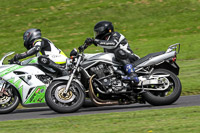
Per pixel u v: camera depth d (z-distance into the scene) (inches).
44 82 981.2
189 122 698.8
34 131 672.4
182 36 2559.1
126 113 829.2
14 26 2851.9
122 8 3193.9
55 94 888.3
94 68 915.4
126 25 2888.8
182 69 1610.5
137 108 950.4
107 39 943.0
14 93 983.0
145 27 2837.1
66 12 3127.5
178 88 946.1
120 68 934.4
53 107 884.0
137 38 2556.6
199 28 2770.7
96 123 721.6
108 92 914.7
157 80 927.7
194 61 1809.8
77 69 915.4
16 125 743.7
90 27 2815.0
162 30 2743.6
